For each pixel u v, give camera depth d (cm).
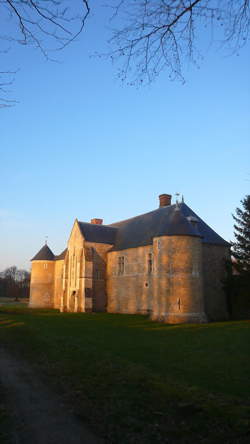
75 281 4475
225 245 3603
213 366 1273
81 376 1088
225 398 867
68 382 1027
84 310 4091
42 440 638
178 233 3038
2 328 2375
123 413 764
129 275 3922
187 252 3014
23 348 1648
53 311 4488
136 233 4106
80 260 4347
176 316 2870
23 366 1261
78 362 1292
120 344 1730
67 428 692
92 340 1838
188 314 2886
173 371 1194
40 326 2475
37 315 3575
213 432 661
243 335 2008
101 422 720
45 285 5544
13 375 1125
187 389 938
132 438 644
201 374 1155
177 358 1411
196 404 805
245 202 3509
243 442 619
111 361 1295
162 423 708
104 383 998
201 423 702
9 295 11156
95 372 1129
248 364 1305
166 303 2950
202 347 1659
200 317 2917
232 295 3359
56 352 1499
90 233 4469
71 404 832
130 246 3969
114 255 4262
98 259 4359
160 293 3012
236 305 3334
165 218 3709
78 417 750
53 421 728
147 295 3584
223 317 3412
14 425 708
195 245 3066
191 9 538
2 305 6109
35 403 843
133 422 714
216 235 3653
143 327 2484
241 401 847
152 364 1297
